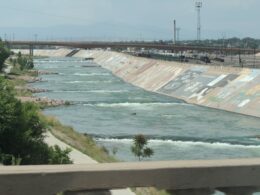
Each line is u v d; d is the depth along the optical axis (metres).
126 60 196.12
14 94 28.62
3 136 26.41
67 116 86.56
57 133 44.94
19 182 4.88
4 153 26.14
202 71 121.88
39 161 27.55
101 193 5.07
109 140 64.56
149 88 134.38
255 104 89.38
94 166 5.15
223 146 63.06
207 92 106.62
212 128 75.56
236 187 5.30
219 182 5.22
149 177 5.11
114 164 5.21
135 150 52.31
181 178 5.16
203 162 5.29
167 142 64.44
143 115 89.00
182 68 132.88
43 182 4.93
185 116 88.00
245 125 78.38
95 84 148.62
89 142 50.72
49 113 89.38
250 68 107.19
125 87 140.50
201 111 94.19
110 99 111.69
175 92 118.06
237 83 102.75
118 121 81.81
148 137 67.12
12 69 175.75
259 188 5.31
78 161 35.78
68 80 160.50
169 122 81.31
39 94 119.62
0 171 4.90
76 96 117.31
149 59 168.38
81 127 75.00
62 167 5.09
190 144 63.69
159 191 5.15
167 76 135.12
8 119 26.28
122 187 5.05
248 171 5.24
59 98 111.81
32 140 28.05
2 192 4.86
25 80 151.25
